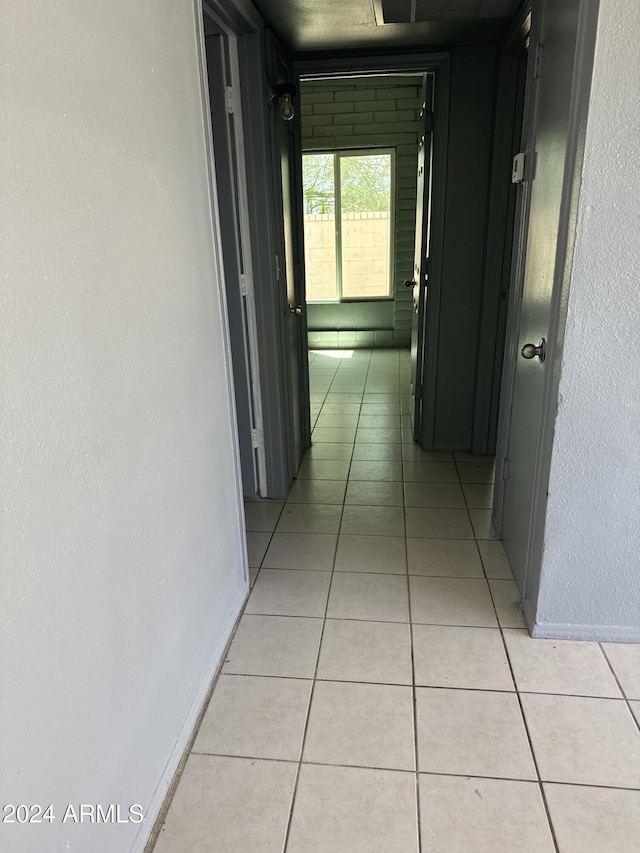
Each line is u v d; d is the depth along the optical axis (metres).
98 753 1.08
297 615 2.03
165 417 1.36
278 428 2.86
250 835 1.30
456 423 3.49
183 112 1.45
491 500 2.88
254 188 2.51
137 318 1.19
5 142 0.78
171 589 1.42
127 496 1.17
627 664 1.76
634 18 1.31
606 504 1.70
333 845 1.28
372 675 1.75
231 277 2.62
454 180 3.03
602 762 1.45
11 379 0.81
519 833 1.29
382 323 6.44
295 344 3.23
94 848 1.08
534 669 1.75
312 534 2.59
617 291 1.50
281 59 2.70
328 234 6.24
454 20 2.46
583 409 1.61
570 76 1.53
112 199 1.08
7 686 0.81
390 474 3.22
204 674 1.69
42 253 0.87
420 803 1.36
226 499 1.90
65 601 0.95
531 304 1.98
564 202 1.56
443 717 1.59
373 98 5.68
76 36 0.95
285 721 1.60
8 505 0.81
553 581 1.81
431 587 2.17
